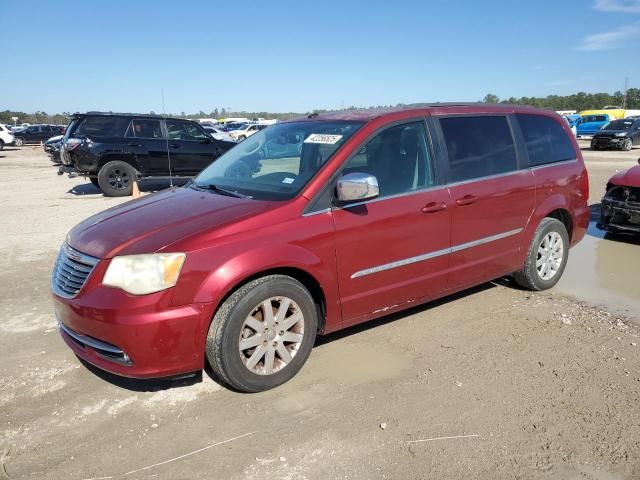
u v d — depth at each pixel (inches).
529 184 197.6
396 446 119.0
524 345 167.3
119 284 126.0
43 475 111.7
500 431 124.0
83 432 126.0
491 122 192.5
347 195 140.6
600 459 114.7
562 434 123.0
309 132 170.1
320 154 156.2
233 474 111.0
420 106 178.9
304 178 150.5
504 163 192.2
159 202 160.7
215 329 131.5
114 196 513.7
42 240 318.0
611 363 155.6
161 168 526.3
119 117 510.9
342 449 118.3
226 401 137.7
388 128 163.2
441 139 174.9
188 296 126.5
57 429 127.3
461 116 183.8
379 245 155.6
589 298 209.8
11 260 273.1
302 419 129.4
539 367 153.5
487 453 116.6
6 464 115.0
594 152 1037.8
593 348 165.2
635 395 138.6
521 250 201.3
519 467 112.3
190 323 127.0
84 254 135.5
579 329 179.3
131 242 131.3
